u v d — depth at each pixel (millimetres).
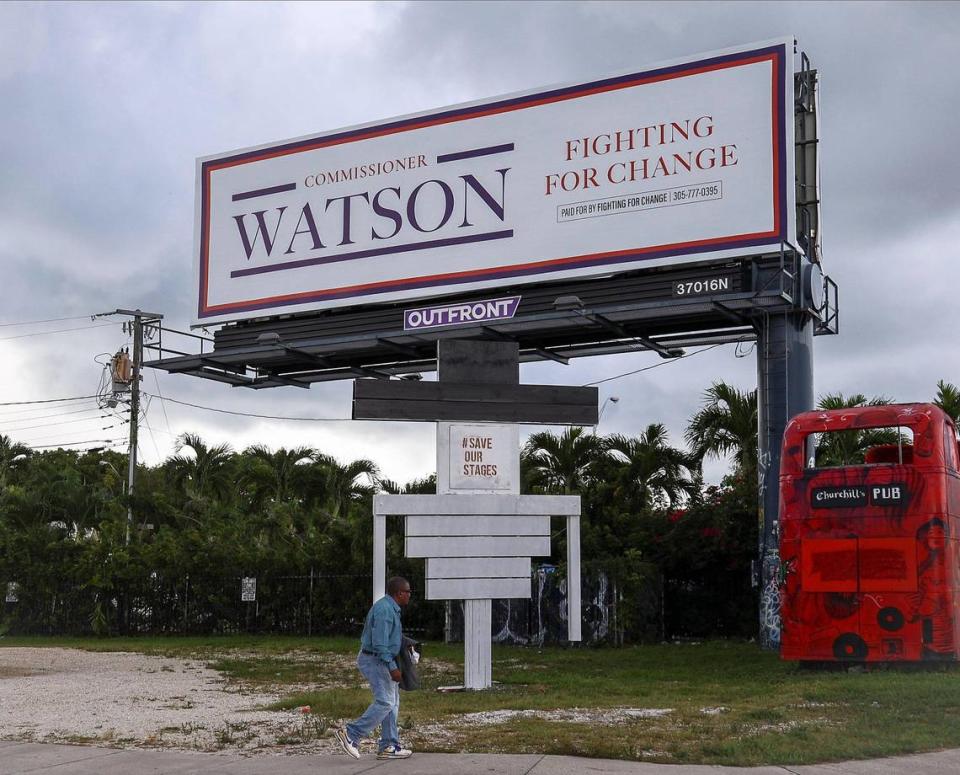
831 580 18469
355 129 29234
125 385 44125
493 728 12023
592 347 27672
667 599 30156
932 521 17844
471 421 17469
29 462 63688
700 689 16125
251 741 11359
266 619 33281
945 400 29500
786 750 10297
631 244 25297
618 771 9398
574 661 22125
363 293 28578
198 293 31188
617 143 25781
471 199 27391
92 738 11711
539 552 17312
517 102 27094
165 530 35062
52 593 33656
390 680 10133
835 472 18766
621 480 32312
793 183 23812
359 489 48812
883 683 15430
